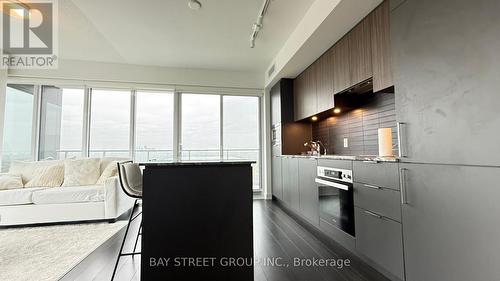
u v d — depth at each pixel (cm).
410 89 150
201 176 144
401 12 157
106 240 260
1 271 191
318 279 177
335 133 353
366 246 191
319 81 329
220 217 144
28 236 272
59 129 430
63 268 196
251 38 339
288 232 284
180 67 466
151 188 140
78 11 279
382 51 205
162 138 468
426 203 138
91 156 435
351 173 212
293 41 323
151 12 279
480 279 109
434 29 133
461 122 118
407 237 150
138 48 380
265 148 495
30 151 412
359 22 238
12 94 412
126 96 457
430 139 135
